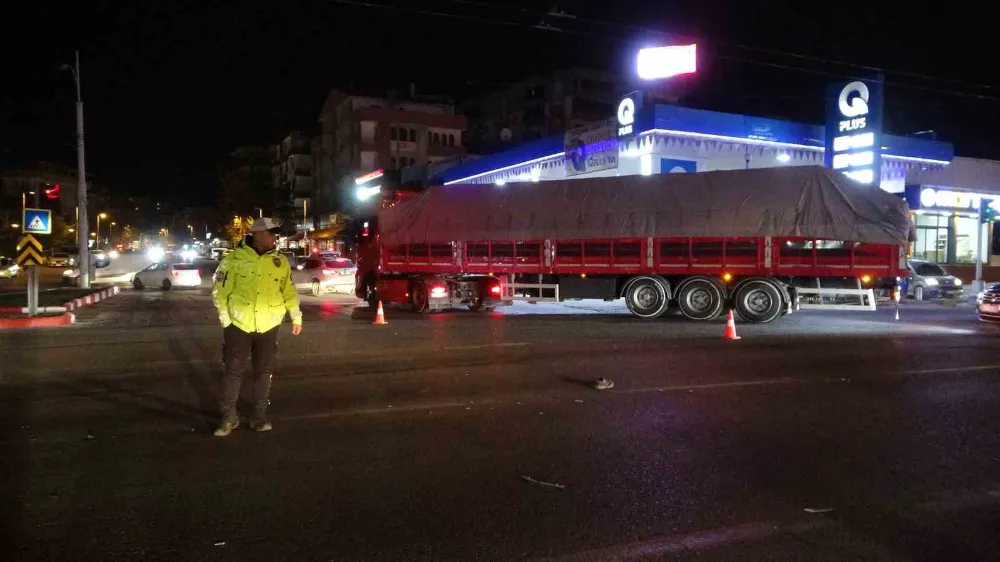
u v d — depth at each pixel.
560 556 4.12
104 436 6.66
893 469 5.69
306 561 4.07
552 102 76.38
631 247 17.36
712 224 16.47
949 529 4.53
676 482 5.37
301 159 84.25
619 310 20.27
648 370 9.98
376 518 4.68
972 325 15.88
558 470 5.66
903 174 30.23
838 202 15.73
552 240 18.20
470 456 6.02
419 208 20.05
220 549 4.22
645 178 17.58
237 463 5.84
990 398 8.20
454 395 8.38
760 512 4.79
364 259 22.06
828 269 15.80
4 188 85.88
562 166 30.48
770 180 16.31
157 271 33.84
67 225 76.81
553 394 8.43
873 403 7.95
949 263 33.69
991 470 5.67
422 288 19.22
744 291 16.23
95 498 5.05
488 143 72.62
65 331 15.39
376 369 10.12
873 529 4.52
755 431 6.80
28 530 4.50
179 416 7.43
